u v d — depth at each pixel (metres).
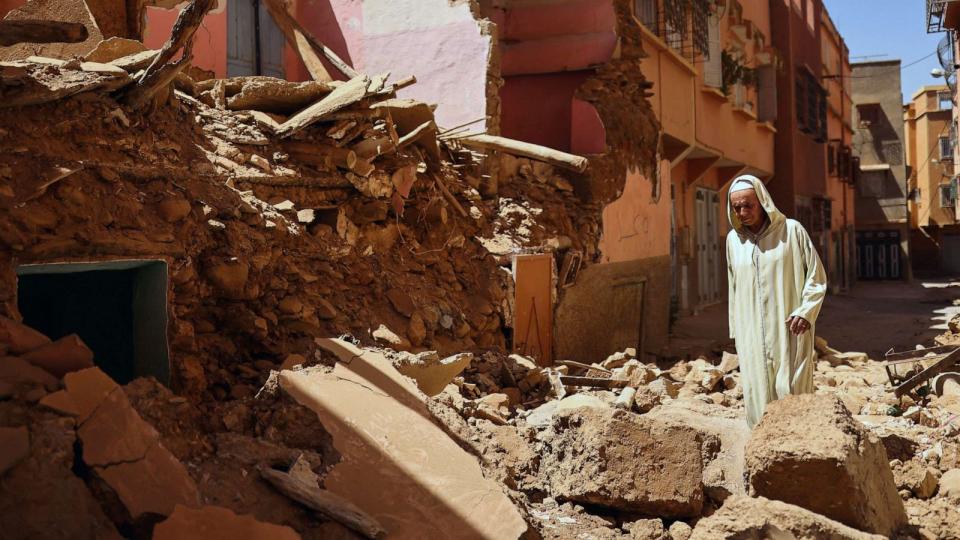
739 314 5.94
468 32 12.26
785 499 4.68
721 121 21.41
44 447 3.51
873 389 9.58
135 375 5.97
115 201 5.73
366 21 12.84
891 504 4.98
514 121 14.95
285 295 6.98
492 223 11.20
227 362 6.36
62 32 5.22
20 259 4.95
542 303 10.88
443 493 4.37
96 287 6.16
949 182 51.78
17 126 5.50
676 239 20.17
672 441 5.14
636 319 14.91
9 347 4.07
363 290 7.97
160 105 7.05
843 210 40.19
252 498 4.05
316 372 5.20
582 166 11.36
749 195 5.74
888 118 48.91
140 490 3.59
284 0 11.77
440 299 8.91
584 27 14.49
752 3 24.91
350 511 4.04
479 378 7.89
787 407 5.02
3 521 3.22
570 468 5.17
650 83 15.51
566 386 8.54
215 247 6.45
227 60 12.30
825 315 23.59
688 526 4.84
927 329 18.78
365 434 4.71
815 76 31.38
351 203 8.46
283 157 7.88
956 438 6.37
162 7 9.91
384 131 8.63
